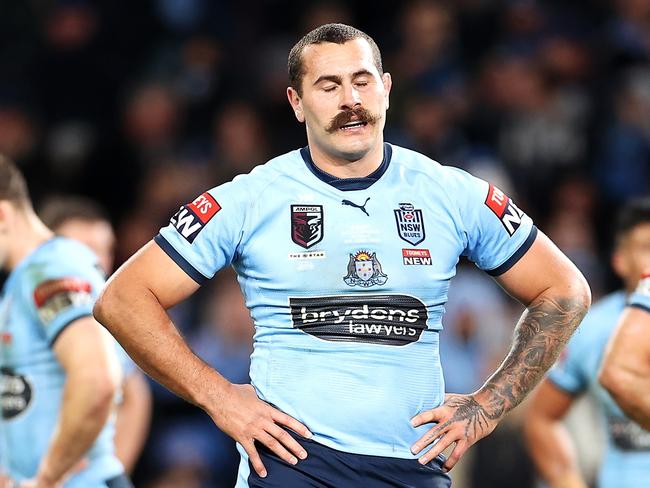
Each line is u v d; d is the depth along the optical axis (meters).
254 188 16.08
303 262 15.75
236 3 47.03
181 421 34.91
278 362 15.81
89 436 19.73
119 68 44.97
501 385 16.16
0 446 20.89
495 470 31.28
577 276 16.83
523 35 46.62
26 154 42.88
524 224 16.62
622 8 47.53
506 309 36.56
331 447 15.50
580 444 28.91
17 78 44.53
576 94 44.91
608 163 43.44
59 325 19.97
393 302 15.73
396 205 16.06
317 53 15.97
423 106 41.97
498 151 43.31
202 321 35.81
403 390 15.66
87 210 23.94
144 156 42.78
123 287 15.90
